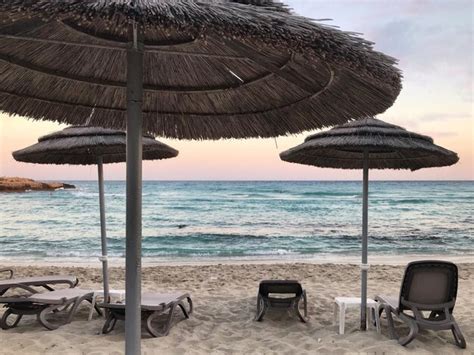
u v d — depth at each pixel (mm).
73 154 6078
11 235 23203
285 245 20047
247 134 3230
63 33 2277
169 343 4621
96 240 21500
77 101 3062
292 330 5145
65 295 5285
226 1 1686
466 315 5902
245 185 60938
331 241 21188
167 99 3068
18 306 5059
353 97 2432
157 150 5391
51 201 38562
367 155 5012
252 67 2557
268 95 2775
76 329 4996
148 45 2434
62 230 24906
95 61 2658
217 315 5844
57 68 2670
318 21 1756
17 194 46219
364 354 4258
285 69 2260
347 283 8695
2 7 1376
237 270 10570
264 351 4445
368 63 1777
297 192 48531
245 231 24719
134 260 2061
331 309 6141
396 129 4742
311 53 1641
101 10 1386
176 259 15867
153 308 4770
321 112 2738
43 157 6008
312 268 10867
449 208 35500
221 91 2883
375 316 4980
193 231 24750
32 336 4668
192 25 1470
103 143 4785
